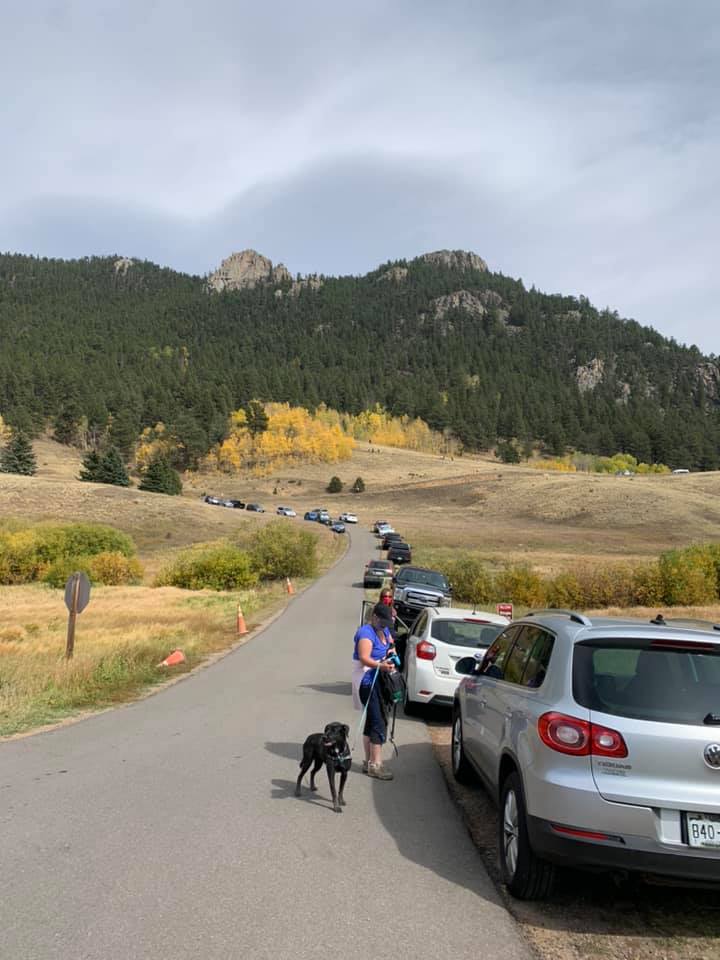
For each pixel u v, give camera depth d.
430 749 8.98
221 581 40.31
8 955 3.68
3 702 10.41
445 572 36.22
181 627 21.00
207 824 5.77
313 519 97.31
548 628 5.39
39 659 14.62
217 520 85.50
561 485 124.19
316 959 3.74
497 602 34.75
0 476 99.25
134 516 82.88
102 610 28.92
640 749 4.25
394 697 7.54
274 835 5.57
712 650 4.62
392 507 123.25
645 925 4.37
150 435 184.88
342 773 6.35
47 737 8.85
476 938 4.07
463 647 10.54
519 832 4.61
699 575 35.16
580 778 4.29
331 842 5.48
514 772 4.88
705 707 4.37
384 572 37.06
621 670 4.61
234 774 7.32
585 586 34.97
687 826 4.16
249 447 182.88
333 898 4.49
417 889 4.70
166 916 4.15
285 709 10.92
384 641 7.71
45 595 40.62
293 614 25.91
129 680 12.98
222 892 4.50
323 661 16.03
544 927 4.29
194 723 9.82
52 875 4.69
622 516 99.69
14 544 50.09
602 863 4.19
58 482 98.44
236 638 19.97
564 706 4.49
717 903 4.72
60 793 6.52
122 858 5.00
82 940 3.85
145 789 6.70
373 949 3.88
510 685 5.68
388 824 5.98
